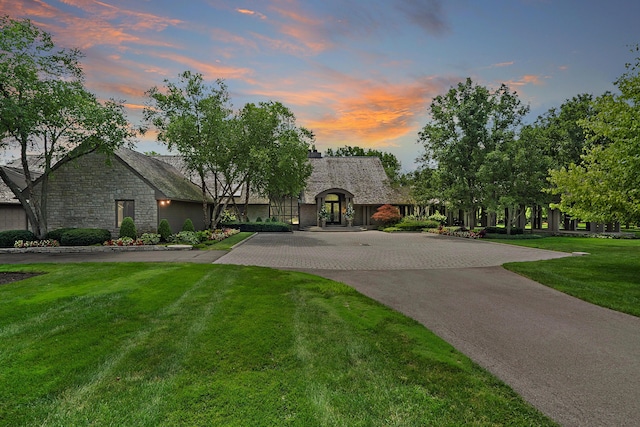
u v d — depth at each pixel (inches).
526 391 133.5
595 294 287.6
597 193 374.3
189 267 403.2
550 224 1041.5
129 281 323.6
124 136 642.2
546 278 350.9
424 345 177.8
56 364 151.9
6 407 119.0
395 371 148.8
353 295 281.9
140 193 720.3
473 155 959.6
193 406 120.0
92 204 717.9
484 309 248.1
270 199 1237.1
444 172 970.7
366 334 193.0
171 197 735.7
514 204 886.4
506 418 115.4
